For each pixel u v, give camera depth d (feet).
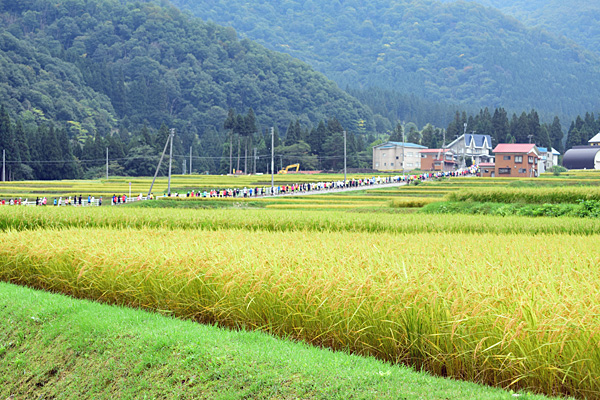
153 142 503.20
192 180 352.08
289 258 44.09
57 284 52.80
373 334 34.63
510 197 135.85
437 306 33.04
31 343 39.83
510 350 29.91
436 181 284.20
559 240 62.64
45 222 95.30
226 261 44.16
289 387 28.91
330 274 38.65
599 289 33.94
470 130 550.77
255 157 472.03
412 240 61.31
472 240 61.87
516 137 513.04
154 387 32.30
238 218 100.12
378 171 456.45
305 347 35.12
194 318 43.01
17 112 611.88
